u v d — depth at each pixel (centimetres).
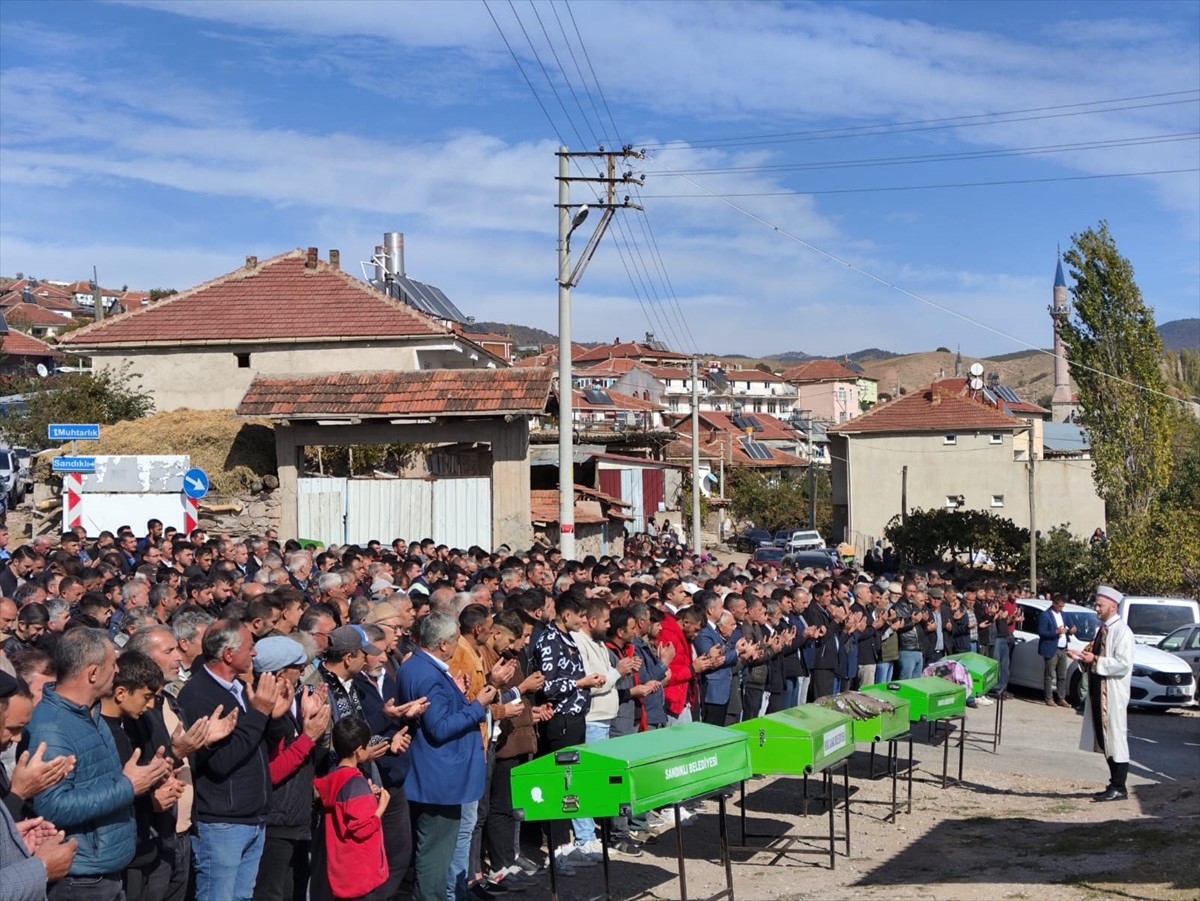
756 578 1819
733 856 1034
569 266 2072
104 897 550
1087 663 1342
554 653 915
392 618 830
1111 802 1305
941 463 6172
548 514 2952
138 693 580
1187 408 5897
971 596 2092
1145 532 4175
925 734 1842
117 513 2259
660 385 11500
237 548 1548
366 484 2392
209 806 647
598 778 755
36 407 3897
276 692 659
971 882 923
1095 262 4325
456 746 749
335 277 3331
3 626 884
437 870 750
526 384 2342
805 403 15325
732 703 1263
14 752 539
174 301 3297
